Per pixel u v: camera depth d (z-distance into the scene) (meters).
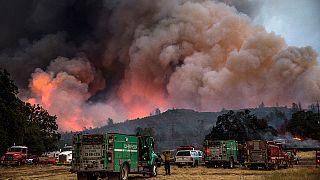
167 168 29.38
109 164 21.33
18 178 27.56
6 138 56.84
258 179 23.00
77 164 21.66
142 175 28.80
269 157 35.09
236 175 28.28
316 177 21.03
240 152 40.75
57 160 49.94
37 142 77.50
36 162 49.94
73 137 22.02
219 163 39.06
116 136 21.91
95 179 22.78
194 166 41.34
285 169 36.66
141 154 25.25
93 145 21.61
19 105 64.06
